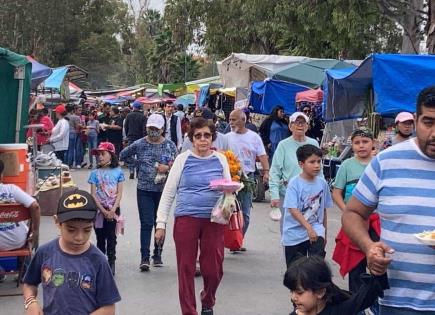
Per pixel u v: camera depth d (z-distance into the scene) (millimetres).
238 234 8141
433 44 13227
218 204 5875
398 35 27203
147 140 8148
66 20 51219
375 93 10016
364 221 3480
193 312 5906
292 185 6281
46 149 18453
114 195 7895
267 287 7543
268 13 27891
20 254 6973
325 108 12875
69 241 3768
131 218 11844
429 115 3121
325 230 6414
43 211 11930
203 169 6043
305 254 6266
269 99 18078
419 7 17688
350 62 19219
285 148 7336
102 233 7949
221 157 6152
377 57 9930
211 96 26594
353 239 3379
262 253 9320
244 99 20766
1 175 6988
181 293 5914
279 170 7359
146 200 8141
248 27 32781
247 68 21312
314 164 6219
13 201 6840
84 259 3818
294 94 18094
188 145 8508
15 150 8477
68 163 21078
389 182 3268
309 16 21328
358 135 6258
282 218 7383
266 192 15859
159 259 8414
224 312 6590
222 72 22250
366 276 3367
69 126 20781
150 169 8078
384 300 3322
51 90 28328
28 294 3896
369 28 25125
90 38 56562
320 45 25734
